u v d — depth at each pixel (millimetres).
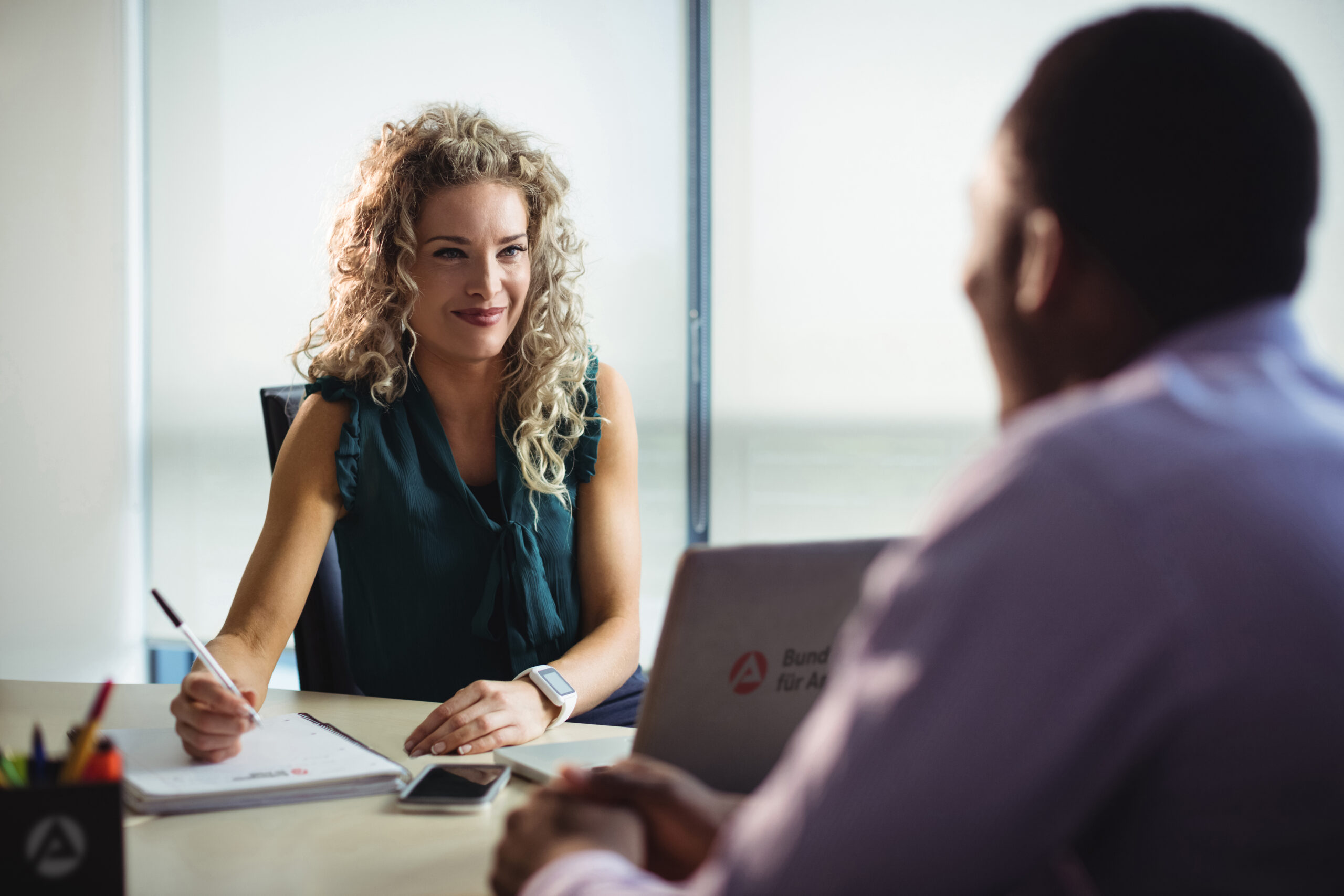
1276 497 461
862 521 3564
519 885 655
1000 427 619
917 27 3410
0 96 3648
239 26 3662
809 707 874
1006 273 571
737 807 716
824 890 469
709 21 3514
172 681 3828
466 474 1645
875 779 465
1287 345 529
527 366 1635
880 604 514
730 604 825
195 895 776
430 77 3621
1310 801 460
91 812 664
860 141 3469
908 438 3521
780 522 3607
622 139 3562
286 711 1273
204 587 3801
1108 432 483
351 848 861
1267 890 475
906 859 460
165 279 3756
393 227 1589
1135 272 527
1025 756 451
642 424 3635
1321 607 445
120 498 3748
